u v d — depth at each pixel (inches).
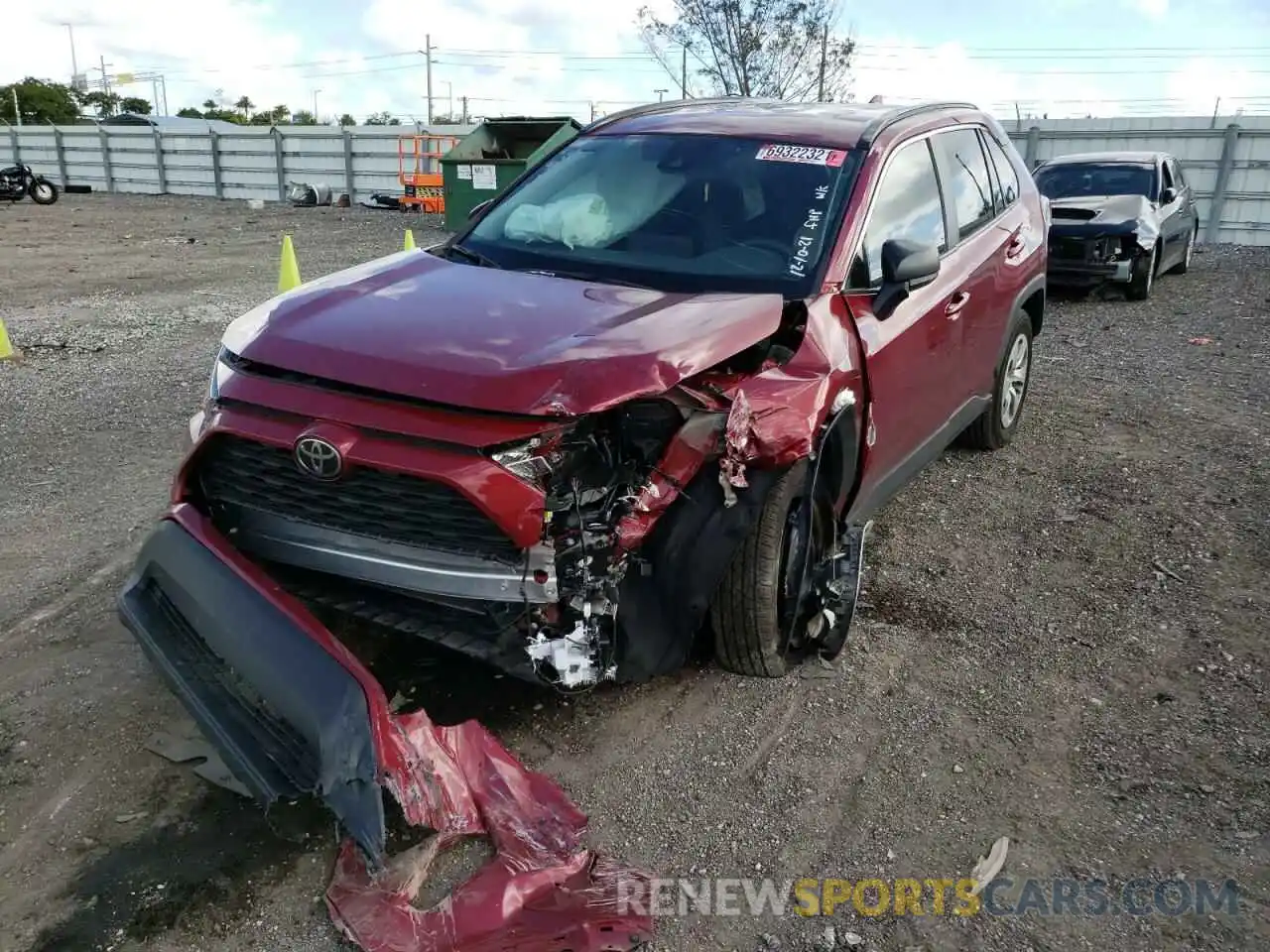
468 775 111.9
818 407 124.6
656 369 110.5
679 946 96.6
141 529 191.6
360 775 95.0
